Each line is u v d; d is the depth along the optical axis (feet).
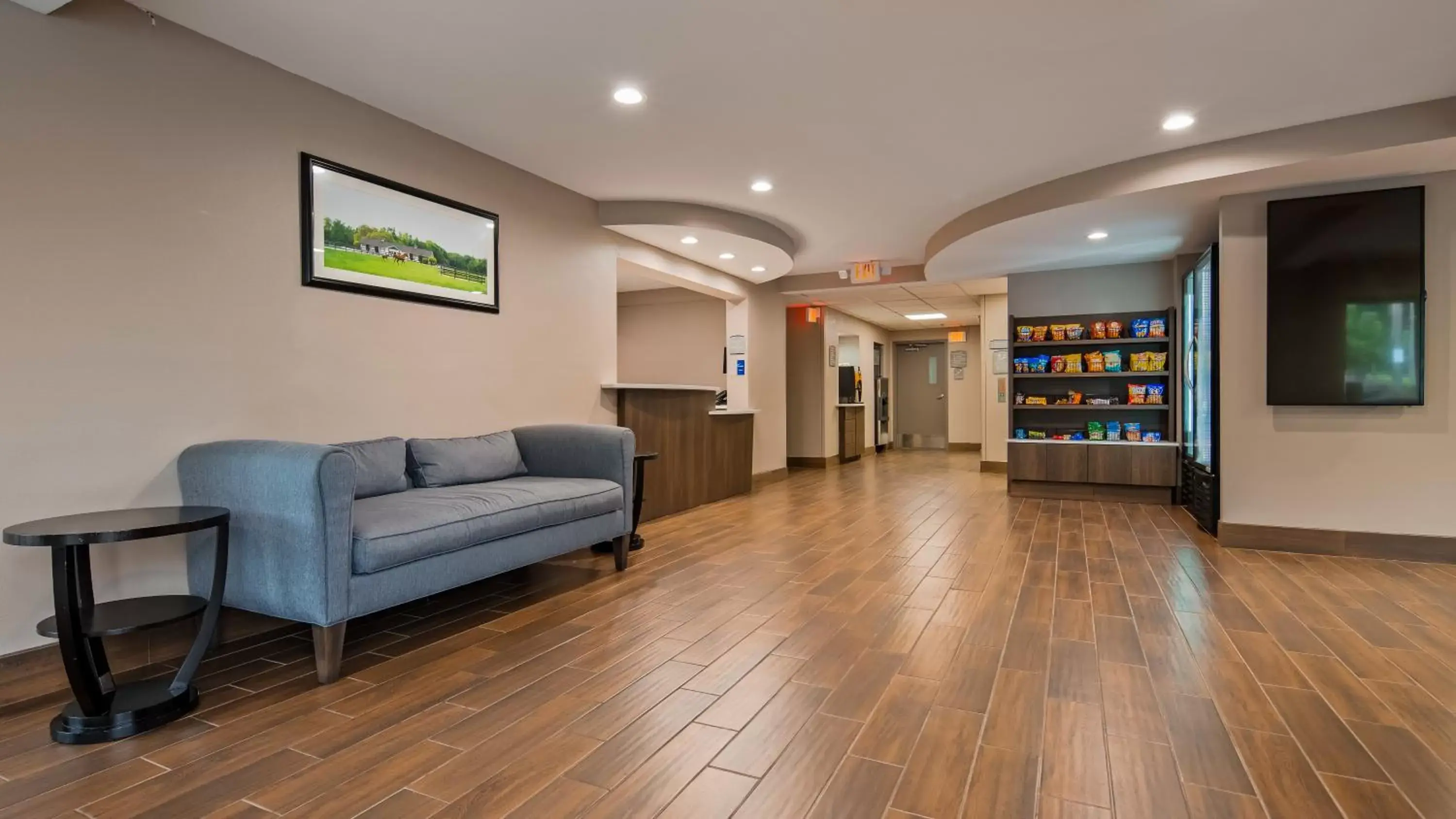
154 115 8.42
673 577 12.34
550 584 11.91
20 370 7.34
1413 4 8.20
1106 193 13.92
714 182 14.88
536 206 14.44
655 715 6.93
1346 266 13.28
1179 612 10.12
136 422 8.26
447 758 6.09
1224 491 14.53
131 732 6.50
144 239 8.33
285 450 7.84
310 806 5.35
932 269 22.12
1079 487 21.52
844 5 8.15
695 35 8.84
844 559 13.62
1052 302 22.45
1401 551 13.32
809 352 31.55
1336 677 7.77
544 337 14.65
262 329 9.56
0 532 7.10
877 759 6.03
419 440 11.40
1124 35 8.92
